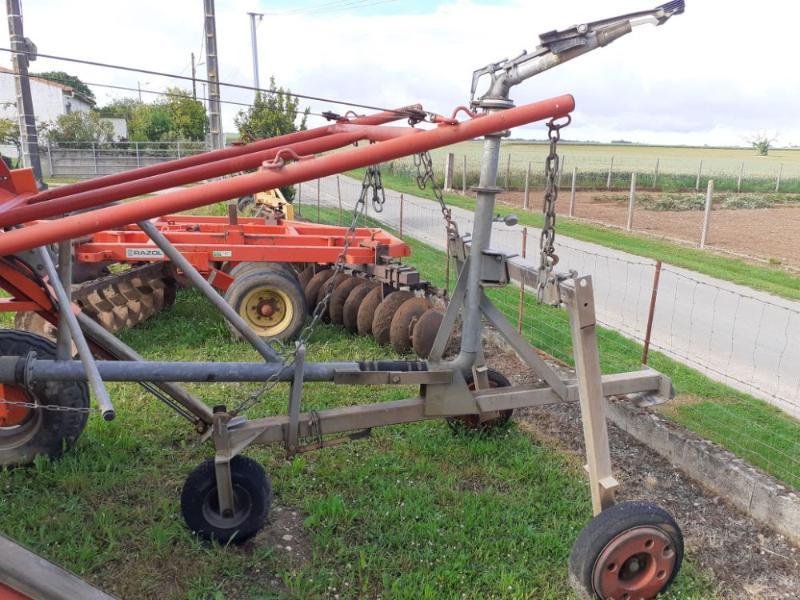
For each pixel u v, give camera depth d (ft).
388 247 24.31
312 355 22.38
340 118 13.05
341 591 11.02
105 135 120.26
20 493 13.30
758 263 44.34
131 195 9.73
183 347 22.54
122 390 18.45
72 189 11.44
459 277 12.84
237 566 11.50
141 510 12.78
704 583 11.52
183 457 15.10
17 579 5.90
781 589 11.48
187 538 12.03
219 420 11.47
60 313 12.26
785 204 91.76
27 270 13.30
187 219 30.07
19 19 50.01
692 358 23.53
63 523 12.31
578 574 10.45
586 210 79.92
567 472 15.01
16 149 111.45
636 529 10.30
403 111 11.24
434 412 12.85
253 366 11.90
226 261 24.02
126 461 14.74
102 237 24.38
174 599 10.71
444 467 14.98
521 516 13.12
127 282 22.98
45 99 139.85
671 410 18.13
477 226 12.09
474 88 11.44
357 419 12.46
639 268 40.70
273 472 14.48
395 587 10.97
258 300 23.26
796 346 25.57
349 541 12.29
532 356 13.12
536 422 17.61
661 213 78.48
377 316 23.20
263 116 68.54
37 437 14.26
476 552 11.96
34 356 11.96
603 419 11.00
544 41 10.00
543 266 11.06
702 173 131.03
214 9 64.49
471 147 197.67
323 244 25.54
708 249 49.88
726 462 14.14
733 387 20.71
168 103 146.92
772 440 16.42
